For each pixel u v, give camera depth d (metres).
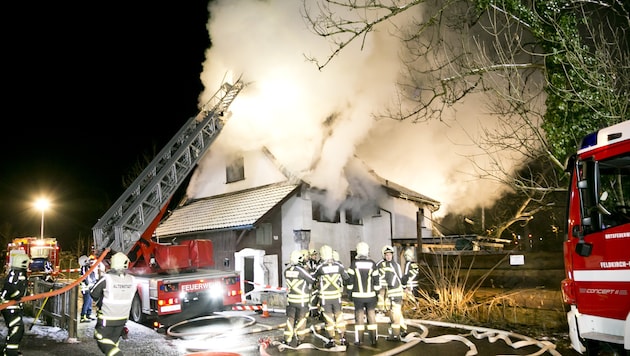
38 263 15.91
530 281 8.74
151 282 10.02
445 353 6.89
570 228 5.37
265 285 13.62
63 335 8.38
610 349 5.02
